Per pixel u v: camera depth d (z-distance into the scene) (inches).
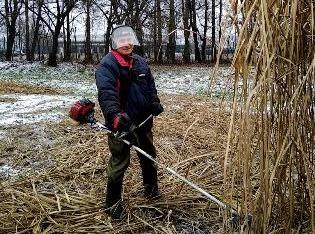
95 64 1282.0
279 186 124.4
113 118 150.7
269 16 103.3
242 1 102.9
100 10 1433.3
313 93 114.3
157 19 1251.8
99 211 164.9
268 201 110.5
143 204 170.2
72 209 168.4
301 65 110.9
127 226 155.1
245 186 110.0
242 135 107.4
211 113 338.0
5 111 389.1
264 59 100.0
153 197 173.5
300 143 108.7
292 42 103.7
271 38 100.7
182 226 154.9
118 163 160.2
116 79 155.7
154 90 167.6
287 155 118.8
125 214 162.2
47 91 610.2
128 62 159.0
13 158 235.3
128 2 1212.5
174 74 961.5
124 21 1231.5
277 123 115.7
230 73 106.7
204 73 976.9
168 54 1456.7
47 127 304.2
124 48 156.6
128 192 182.4
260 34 100.7
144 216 162.2
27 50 1555.1
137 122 163.9
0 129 303.4
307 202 131.6
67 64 1205.7
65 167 218.2
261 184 112.2
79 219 160.6
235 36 105.2
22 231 152.3
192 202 170.9
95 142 259.9
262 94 106.0
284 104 115.0
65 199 177.9
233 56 103.7
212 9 1530.5
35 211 167.0
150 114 166.6
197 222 156.1
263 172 112.1
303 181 129.6
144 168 171.0
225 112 312.3
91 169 214.8
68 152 241.9
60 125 311.1
